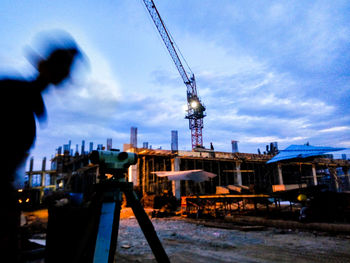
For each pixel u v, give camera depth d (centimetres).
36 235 614
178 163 2109
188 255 459
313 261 405
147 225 156
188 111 5450
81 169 2538
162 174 1264
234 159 2439
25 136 96
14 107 88
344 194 739
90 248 136
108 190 157
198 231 741
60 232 181
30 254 192
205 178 1229
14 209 96
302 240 570
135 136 2128
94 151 165
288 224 747
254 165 2722
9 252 93
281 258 426
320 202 747
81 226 174
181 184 2152
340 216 720
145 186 1983
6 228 94
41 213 1262
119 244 555
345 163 3098
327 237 594
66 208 184
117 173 168
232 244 548
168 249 510
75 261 131
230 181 2483
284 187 1778
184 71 5356
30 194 1451
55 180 3556
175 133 2191
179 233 711
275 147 3097
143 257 444
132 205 161
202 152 2273
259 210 1105
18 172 98
